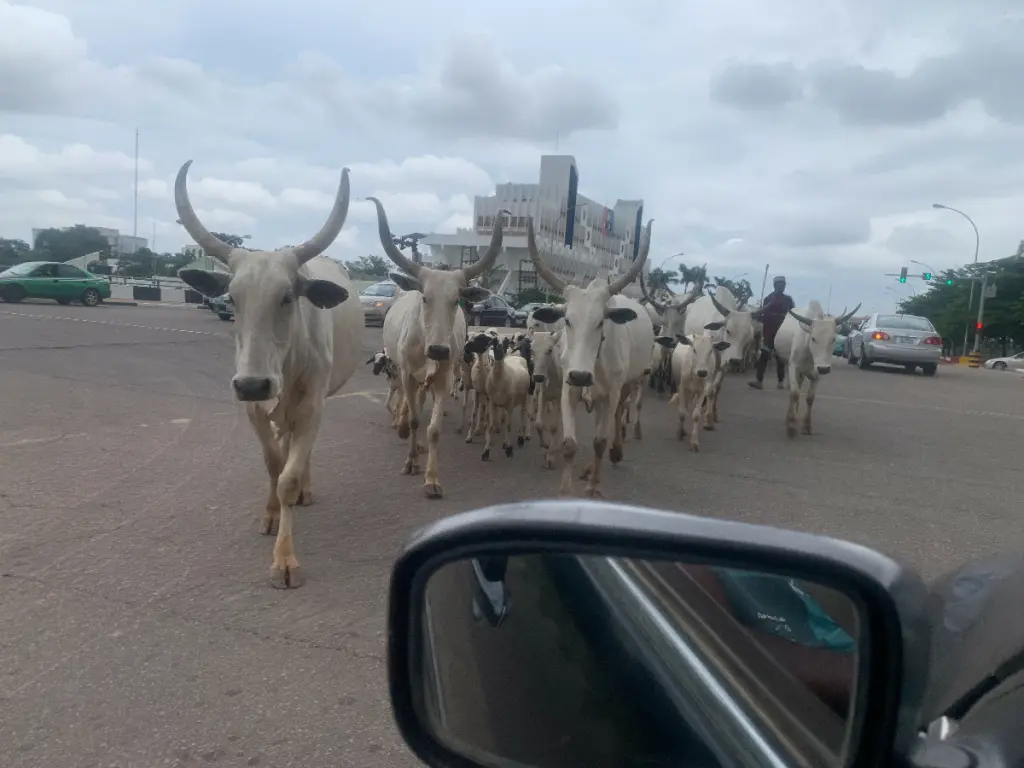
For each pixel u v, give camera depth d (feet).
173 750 10.91
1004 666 5.91
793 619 5.53
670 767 5.54
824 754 5.21
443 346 23.35
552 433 29.66
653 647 5.89
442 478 26.25
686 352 35.35
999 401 58.44
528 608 6.17
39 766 10.46
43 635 13.91
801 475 29.22
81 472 24.14
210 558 17.76
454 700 6.33
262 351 16.07
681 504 24.54
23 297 99.09
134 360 50.93
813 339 36.40
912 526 23.09
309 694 12.42
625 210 287.48
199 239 18.35
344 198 18.56
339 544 19.13
